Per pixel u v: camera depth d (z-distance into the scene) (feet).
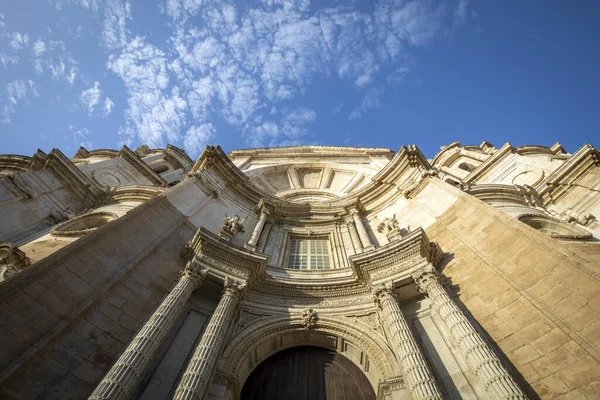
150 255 39.14
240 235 55.36
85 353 27.55
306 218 66.49
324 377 36.78
